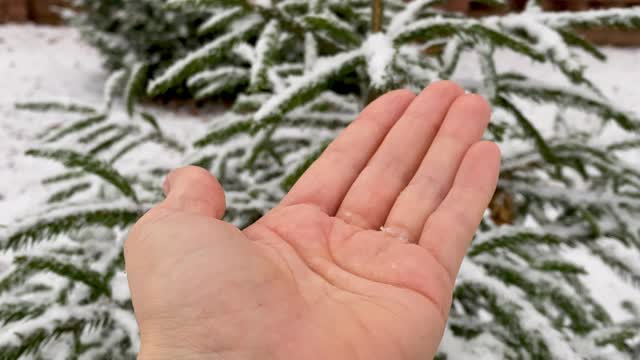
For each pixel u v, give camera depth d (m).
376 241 0.24
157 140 0.46
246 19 0.34
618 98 1.52
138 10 1.35
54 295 0.30
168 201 0.23
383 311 0.21
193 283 0.20
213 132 0.34
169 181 0.24
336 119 0.37
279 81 0.37
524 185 0.37
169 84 0.32
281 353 0.20
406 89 0.31
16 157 1.14
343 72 0.29
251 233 0.25
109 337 0.30
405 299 0.22
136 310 0.21
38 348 0.27
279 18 0.33
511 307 0.28
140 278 0.21
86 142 0.44
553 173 0.42
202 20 1.38
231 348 0.20
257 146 0.36
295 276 0.22
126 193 0.31
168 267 0.21
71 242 0.36
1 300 0.29
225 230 0.22
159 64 1.40
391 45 0.28
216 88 0.43
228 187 0.40
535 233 0.33
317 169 0.28
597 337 0.31
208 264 0.21
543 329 0.27
